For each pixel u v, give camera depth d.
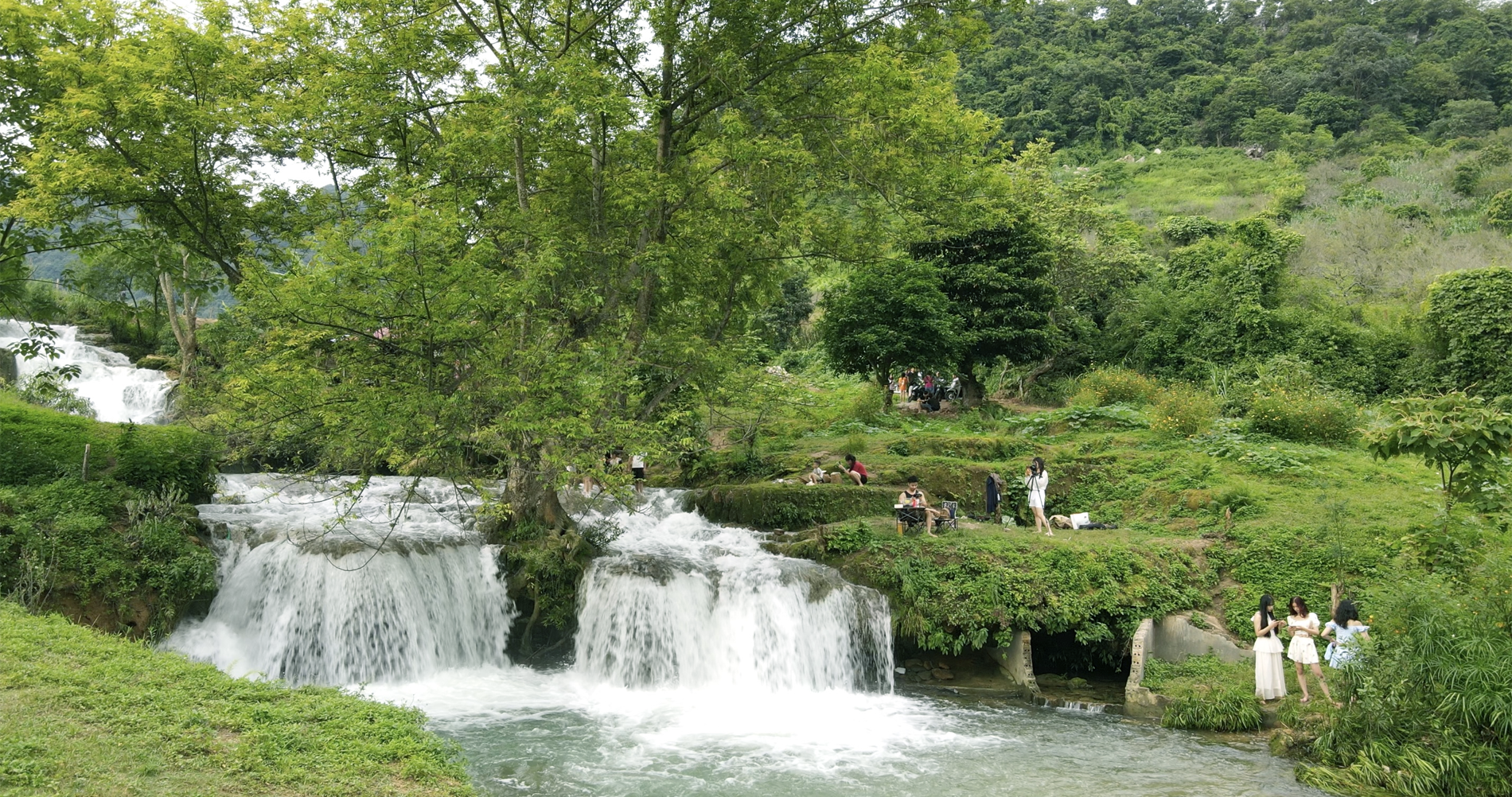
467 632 15.71
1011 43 89.00
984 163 19.00
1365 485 19.23
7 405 16.86
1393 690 10.91
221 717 8.28
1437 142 69.44
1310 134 73.06
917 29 18.78
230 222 18.73
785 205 19.12
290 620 14.19
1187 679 14.47
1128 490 20.70
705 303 20.56
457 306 13.33
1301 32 88.38
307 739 8.19
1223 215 58.84
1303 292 34.78
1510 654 10.14
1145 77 84.94
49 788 6.37
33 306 17.81
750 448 23.08
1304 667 13.55
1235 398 26.00
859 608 15.63
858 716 13.78
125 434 15.77
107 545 13.27
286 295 12.52
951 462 21.80
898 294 26.45
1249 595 16.08
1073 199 38.66
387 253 12.59
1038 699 14.67
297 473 18.67
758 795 10.30
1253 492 19.14
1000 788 10.70
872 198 20.41
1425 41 85.25
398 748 8.35
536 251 16.30
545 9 16.98
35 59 16.39
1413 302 34.94
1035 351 29.34
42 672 8.55
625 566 15.48
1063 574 16.06
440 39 16.52
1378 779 10.45
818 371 38.75
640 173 16.50
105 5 16.73
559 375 14.45
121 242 17.67
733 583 15.60
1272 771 11.32
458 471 15.09
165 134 16.62
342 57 16.22
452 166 16.33
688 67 18.55
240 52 17.00
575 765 11.12
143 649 10.04
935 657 16.34
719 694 14.80
